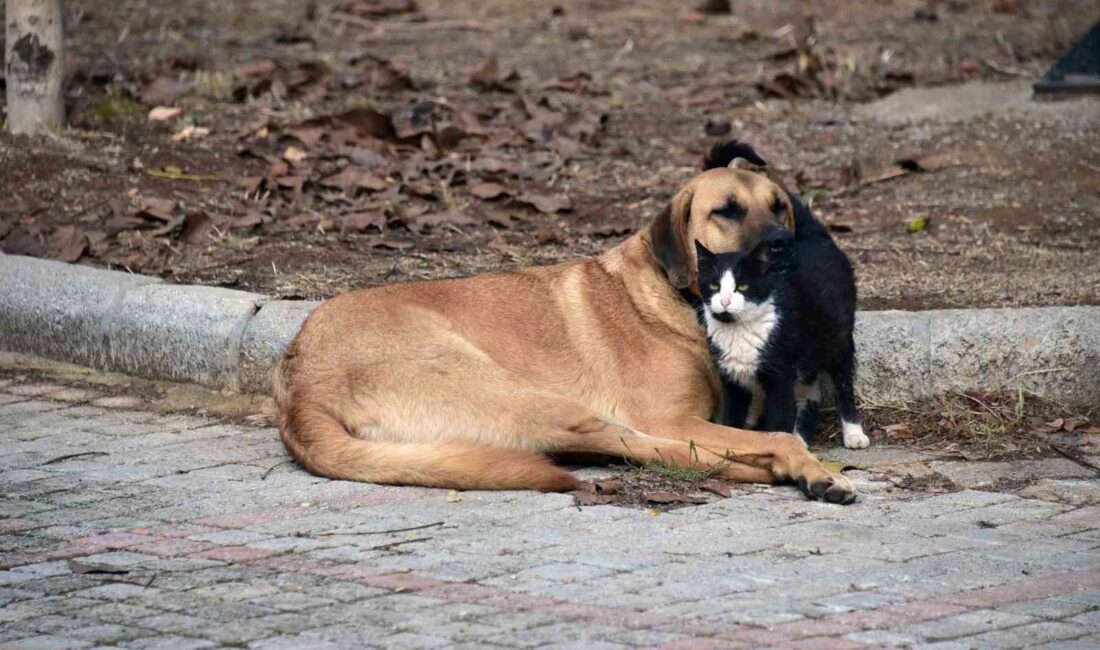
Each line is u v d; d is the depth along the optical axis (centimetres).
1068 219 1450
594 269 1043
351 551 809
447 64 2139
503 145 1728
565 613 707
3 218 1429
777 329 941
